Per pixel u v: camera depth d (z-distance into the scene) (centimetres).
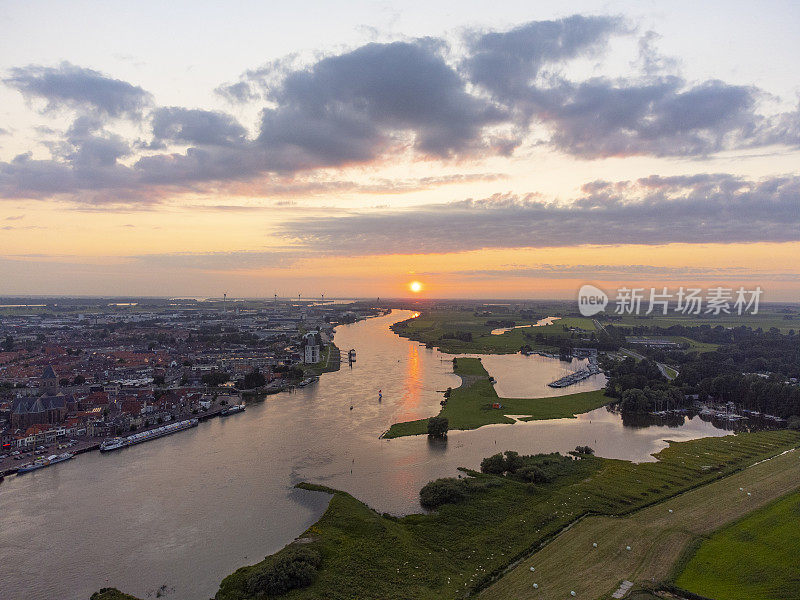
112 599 11906
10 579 12900
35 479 19350
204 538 14838
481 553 13738
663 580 12238
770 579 12150
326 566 12962
